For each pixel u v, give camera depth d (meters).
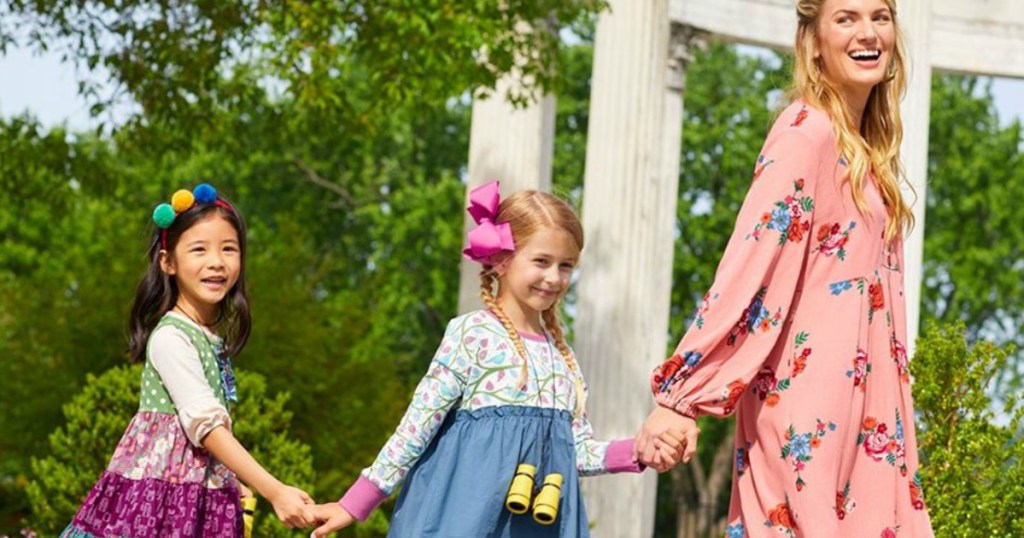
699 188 40.50
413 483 6.37
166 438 6.63
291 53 15.56
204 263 6.77
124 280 20.19
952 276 39.03
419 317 38.62
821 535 5.82
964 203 38.91
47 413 19.72
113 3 16.11
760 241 5.95
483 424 6.30
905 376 6.13
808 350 5.96
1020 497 8.82
